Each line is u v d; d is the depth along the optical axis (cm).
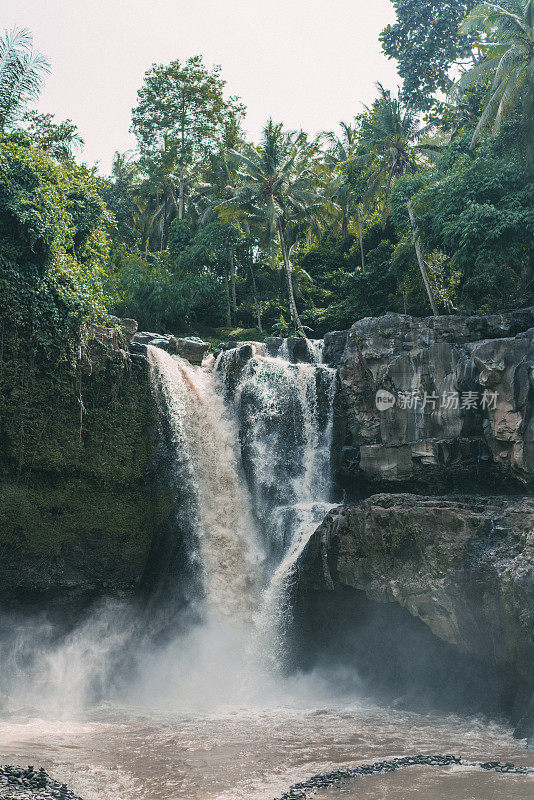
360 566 2331
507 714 2008
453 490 2691
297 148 5344
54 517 2458
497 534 2033
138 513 2653
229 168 6303
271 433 3047
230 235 5828
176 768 1563
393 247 5328
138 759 1642
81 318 2552
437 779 1426
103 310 2656
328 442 3059
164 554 2745
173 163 6425
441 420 2719
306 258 6175
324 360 3275
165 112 6347
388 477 2814
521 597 1816
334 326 5366
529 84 3381
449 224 3597
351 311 5288
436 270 4622
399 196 4334
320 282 6025
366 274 5191
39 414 2427
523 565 1842
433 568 2119
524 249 3528
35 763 1584
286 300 5931
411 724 2027
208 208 6175
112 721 2128
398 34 5866
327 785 1396
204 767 1573
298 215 5494
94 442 2580
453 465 2666
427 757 1605
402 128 5303
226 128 6506
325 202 5562
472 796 1300
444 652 2211
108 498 2595
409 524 2186
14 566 2350
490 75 3556
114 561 2569
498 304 3981
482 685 2125
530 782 1395
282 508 2864
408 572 2192
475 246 3481
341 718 2123
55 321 2464
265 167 5250
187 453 2891
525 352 2512
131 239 6594
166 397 2872
